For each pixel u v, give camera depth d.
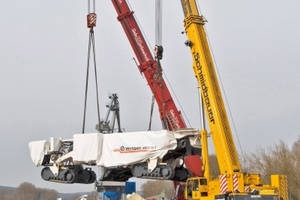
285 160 51.66
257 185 19.48
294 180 50.50
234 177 19.23
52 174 25.22
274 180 19.77
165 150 21.55
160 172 21.73
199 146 21.89
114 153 22.69
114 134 22.97
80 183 25.28
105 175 24.94
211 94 20.59
